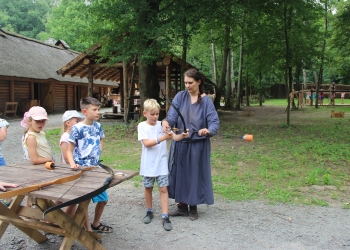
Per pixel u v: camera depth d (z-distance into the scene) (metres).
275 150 7.97
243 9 10.66
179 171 4.00
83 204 2.84
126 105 13.77
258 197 4.84
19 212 3.15
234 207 4.46
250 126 12.51
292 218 4.09
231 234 3.65
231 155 7.43
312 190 5.07
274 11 12.67
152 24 9.70
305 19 14.29
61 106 23.39
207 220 4.03
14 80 18.31
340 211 4.32
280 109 22.11
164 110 14.27
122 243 3.45
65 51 26.53
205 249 3.32
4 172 3.01
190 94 4.11
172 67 14.33
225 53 19.16
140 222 3.98
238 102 21.64
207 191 3.98
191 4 9.66
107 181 2.72
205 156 3.98
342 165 6.52
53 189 2.61
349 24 18.03
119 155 7.64
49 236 3.61
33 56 20.48
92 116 3.41
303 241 3.49
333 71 32.38
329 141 9.07
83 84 24.12
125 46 10.30
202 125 3.97
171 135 3.68
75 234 2.78
